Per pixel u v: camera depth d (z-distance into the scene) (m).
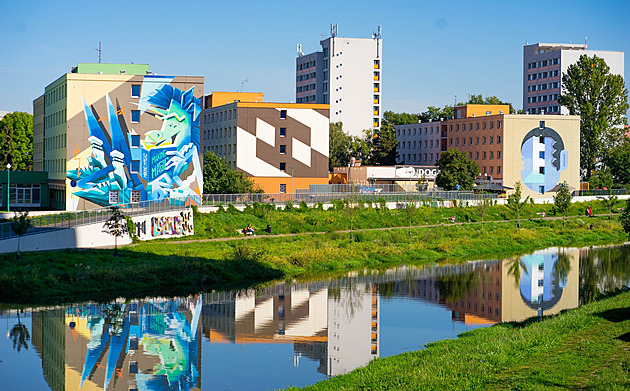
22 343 45.06
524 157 148.75
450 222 113.19
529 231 108.94
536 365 32.41
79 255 65.94
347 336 47.69
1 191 115.31
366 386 32.03
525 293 64.31
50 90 116.44
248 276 70.00
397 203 114.69
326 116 131.25
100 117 100.62
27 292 56.81
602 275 75.25
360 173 147.62
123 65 111.38
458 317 53.56
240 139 127.81
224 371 39.94
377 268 79.25
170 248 75.12
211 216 91.00
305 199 108.81
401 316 53.91
